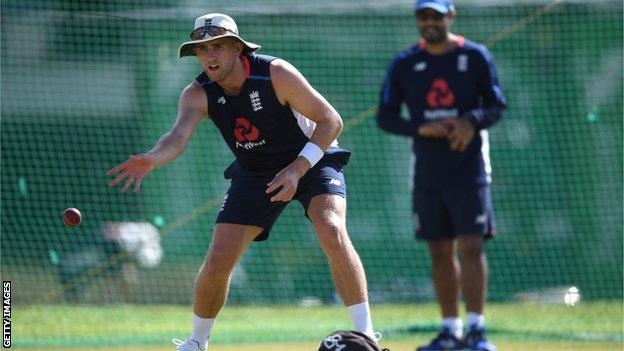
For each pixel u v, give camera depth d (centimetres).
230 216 2005
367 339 1492
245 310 4372
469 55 2897
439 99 2906
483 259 2867
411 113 2959
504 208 4866
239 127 2002
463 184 2862
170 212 4816
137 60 4928
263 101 1962
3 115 4847
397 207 4884
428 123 2831
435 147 2889
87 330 3647
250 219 2003
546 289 4781
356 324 1925
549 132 4897
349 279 1933
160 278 4697
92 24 4903
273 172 2031
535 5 4878
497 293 4759
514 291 4778
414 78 2934
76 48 4941
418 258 4856
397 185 4897
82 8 4897
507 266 4819
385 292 4800
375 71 4909
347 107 4897
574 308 4238
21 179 4309
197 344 1997
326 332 3519
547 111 4903
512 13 4881
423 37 2923
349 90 4897
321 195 1989
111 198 4809
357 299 1931
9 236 4659
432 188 2898
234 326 3728
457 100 2895
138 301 4634
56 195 4794
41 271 4600
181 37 4950
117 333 3559
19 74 4891
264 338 3350
